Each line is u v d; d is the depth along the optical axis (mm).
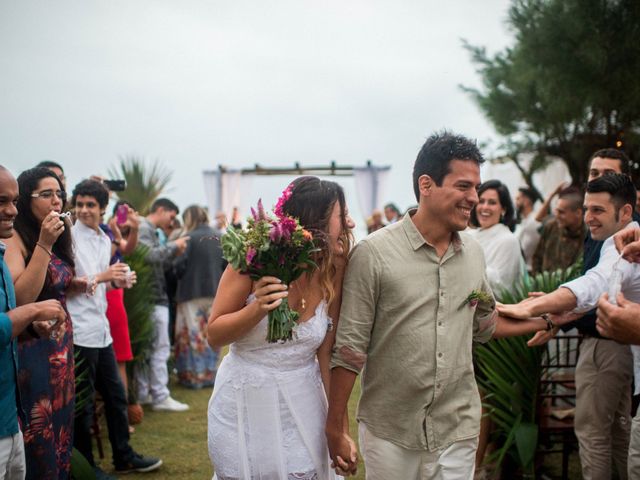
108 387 4102
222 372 2352
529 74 7039
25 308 2309
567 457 3697
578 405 3291
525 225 6664
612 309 2436
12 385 2320
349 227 2344
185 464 4289
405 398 2242
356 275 2242
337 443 2254
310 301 2275
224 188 14961
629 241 2643
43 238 2723
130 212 5180
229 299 2211
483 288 2406
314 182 2297
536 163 7812
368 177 13750
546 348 3594
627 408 3385
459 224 2191
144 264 5625
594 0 6645
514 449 3645
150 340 5551
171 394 6312
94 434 4430
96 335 3926
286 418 2273
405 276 2219
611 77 6656
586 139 7312
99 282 3801
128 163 9898
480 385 3703
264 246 2023
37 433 2865
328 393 2381
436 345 2225
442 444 2250
